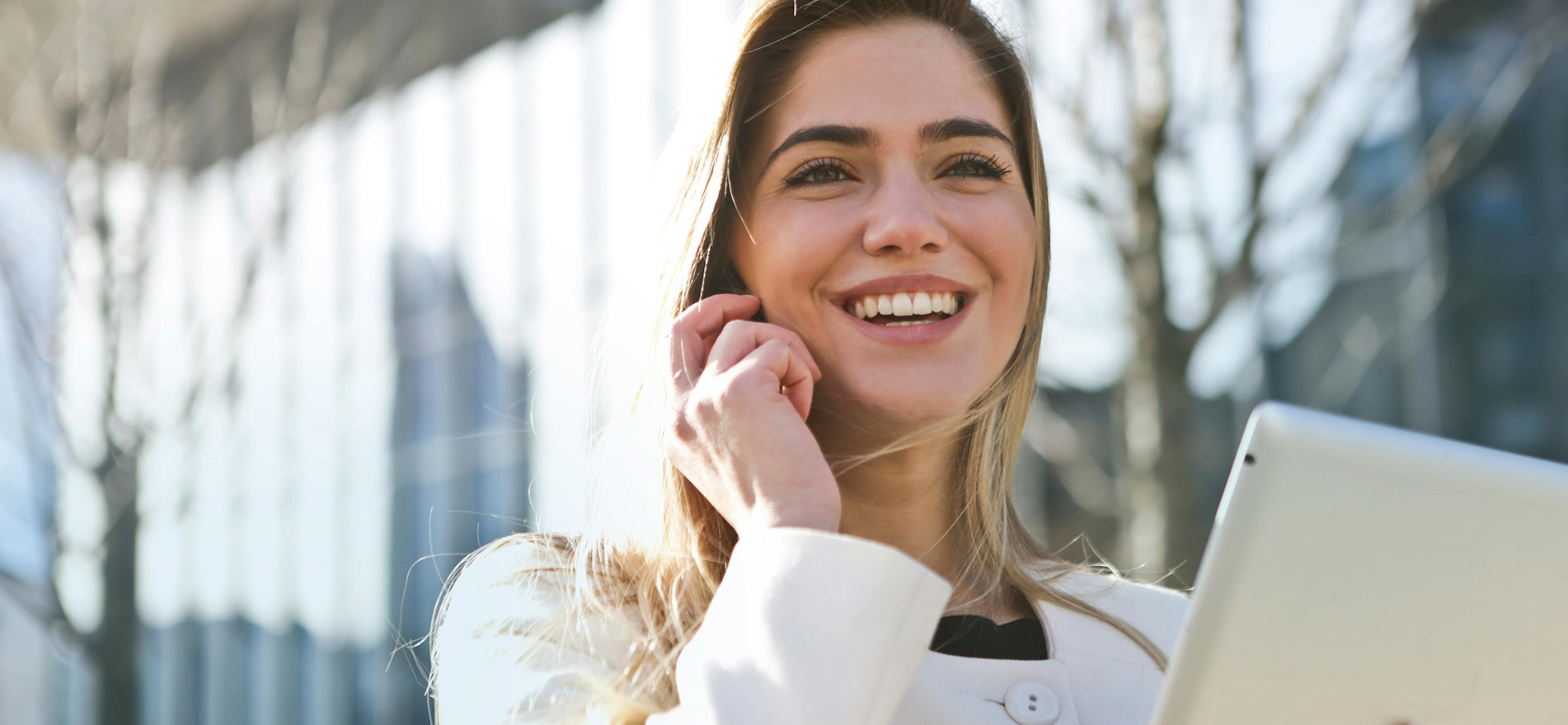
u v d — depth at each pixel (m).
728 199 1.46
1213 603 0.87
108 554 8.55
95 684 8.62
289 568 9.30
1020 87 1.51
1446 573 0.85
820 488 1.19
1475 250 6.94
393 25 9.00
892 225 1.33
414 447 8.91
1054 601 1.50
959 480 1.49
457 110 8.57
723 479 1.24
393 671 9.05
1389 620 0.85
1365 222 5.16
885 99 1.38
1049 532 6.25
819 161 1.39
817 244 1.36
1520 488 0.85
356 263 9.01
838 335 1.37
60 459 8.53
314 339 9.19
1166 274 4.51
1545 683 0.83
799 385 1.29
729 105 1.45
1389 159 6.16
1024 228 1.42
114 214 8.78
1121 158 4.50
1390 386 6.86
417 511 8.89
